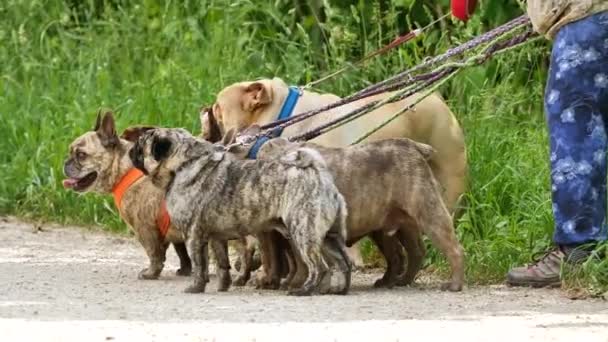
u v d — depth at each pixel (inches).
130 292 514.9
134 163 515.5
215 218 509.0
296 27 781.9
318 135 556.1
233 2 794.2
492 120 659.4
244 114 579.8
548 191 601.3
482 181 619.5
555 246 527.2
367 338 410.3
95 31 855.1
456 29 710.5
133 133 565.0
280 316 454.0
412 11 738.2
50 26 865.5
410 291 520.7
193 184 509.0
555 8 509.4
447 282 528.4
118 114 751.7
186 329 426.0
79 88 792.9
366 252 608.7
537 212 579.2
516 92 697.0
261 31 791.1
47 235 684.7
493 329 427.8
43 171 747.4
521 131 668.7
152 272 556.4
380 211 521.0
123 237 684.1
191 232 511.5
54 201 733.9
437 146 581.3
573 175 511.2
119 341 405.7
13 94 802.2
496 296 504.1
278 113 579.2
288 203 499.8
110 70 813.2
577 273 512.4
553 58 513.7
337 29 733.3
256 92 578.2
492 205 601.6
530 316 455.8
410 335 415.5
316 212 496.7
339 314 458.9
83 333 418.9
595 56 506.3
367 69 727.1
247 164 509.7
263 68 762.8
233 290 524.7
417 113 578.6
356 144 550.0
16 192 750.5
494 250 564.1
